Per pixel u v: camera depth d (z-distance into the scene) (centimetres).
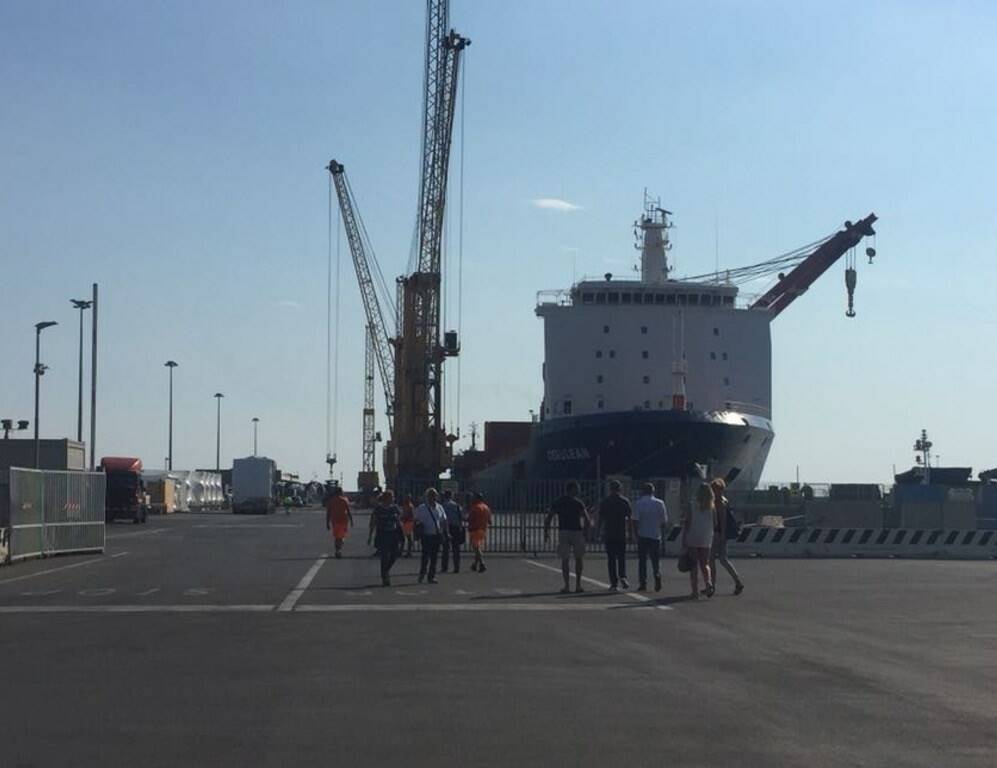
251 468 9456
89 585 2533
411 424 8225
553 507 2438
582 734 1054
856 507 4281
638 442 6119
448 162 8031
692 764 944
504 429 8506
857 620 1920
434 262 8106
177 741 1021
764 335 6831
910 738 1041
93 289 6225
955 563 3522
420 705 1184
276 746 1002
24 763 942
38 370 5812
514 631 1770
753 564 3447
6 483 3250
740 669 1413
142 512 6900
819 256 7838
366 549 3916
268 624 1848
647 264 7156
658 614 2006
